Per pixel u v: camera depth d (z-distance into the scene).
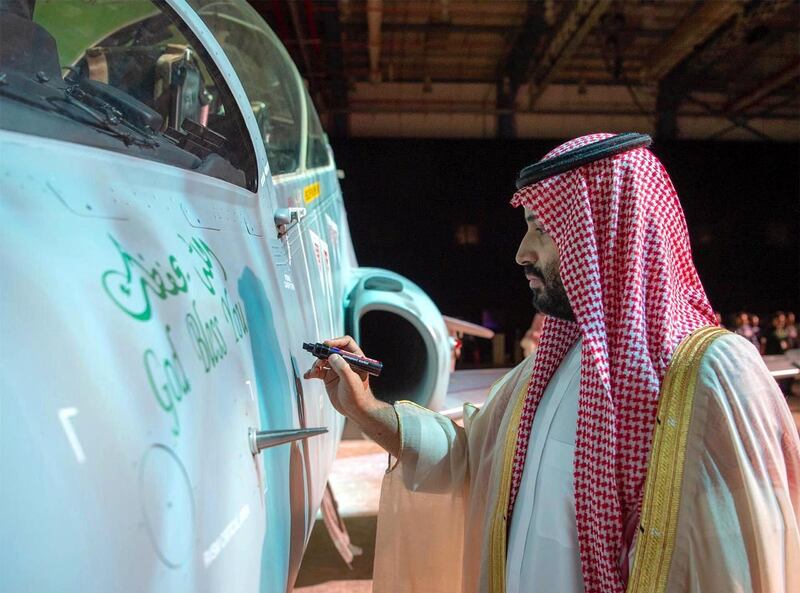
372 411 1.82
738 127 20.11
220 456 1.08
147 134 1.46
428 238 20.17
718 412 1.30
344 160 19.58
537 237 1.66
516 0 15.31
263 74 3.02
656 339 1.41
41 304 0.80
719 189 20.36
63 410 0.77
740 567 1.25
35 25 1.37
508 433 1.73
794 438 1.35
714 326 1.43
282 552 1.40
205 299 1.18
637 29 16.78
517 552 1.61
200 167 1.59
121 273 0.95
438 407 3.90
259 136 2.05
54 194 0.93
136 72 1.96
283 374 1.56
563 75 19.30
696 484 1.30
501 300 20.73
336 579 3.92
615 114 19.67
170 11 1.86
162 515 0.87
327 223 3.34
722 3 14.47
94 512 0.76
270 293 1.64
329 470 2.57
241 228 1.62
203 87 1.99
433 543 1.96
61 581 0.71
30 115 1.08
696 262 20.91
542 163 1.48
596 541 1.41
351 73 18.89
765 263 20.98
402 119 19.64
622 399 1.39
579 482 1.43
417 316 3.73
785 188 20.44
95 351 0.84
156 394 0.92
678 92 19.52
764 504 1.25
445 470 1.92
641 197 1.44
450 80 19.44
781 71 17.89
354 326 3.54
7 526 0.69
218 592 1.01
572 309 1.49
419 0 15.33
